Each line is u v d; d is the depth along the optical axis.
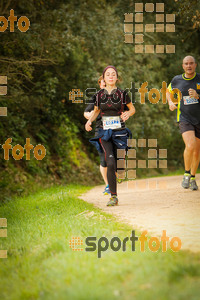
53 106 25.06
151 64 32.56
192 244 5.57
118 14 28.78
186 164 11.28
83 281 4.29
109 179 9.99
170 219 7.55
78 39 22.72
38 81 22.39
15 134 21.25
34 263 5.55
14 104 21.08
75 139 28.28
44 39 20.09
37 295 4.32
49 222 8.28
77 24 26.36
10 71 17.70
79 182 25.95
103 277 4.34
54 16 21.88
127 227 6.94
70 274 4.56
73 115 28.53
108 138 9.98
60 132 26.22
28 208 11.47
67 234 6.60
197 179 14.29
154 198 10.68
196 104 11.02
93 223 7.42
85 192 15.52
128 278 4.24
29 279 4.86
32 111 22.75
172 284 3.86
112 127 10.04
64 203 10.88
